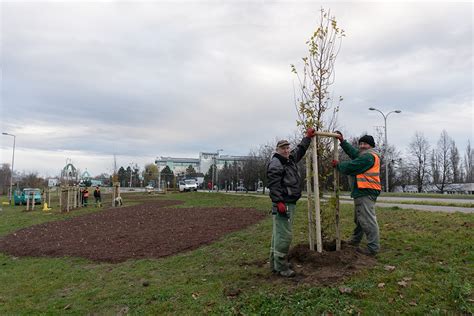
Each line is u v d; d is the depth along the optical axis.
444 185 60.03
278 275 5.97
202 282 6.38
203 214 16.55
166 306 5.42
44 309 5.96
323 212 6.67
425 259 6.00
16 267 9.38
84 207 30.19
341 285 5.16
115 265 8.63
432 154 60.25
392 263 5.92
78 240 12.29
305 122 6.58
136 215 18.97
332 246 6.61
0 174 80.88
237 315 4.84
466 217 8.80
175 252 9.23
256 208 16.92
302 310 4.69
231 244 9.27
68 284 7.41
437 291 4.76
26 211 29.31
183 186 58.31
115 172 75.94
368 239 6.37
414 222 8.87
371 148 6.47
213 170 99.50
